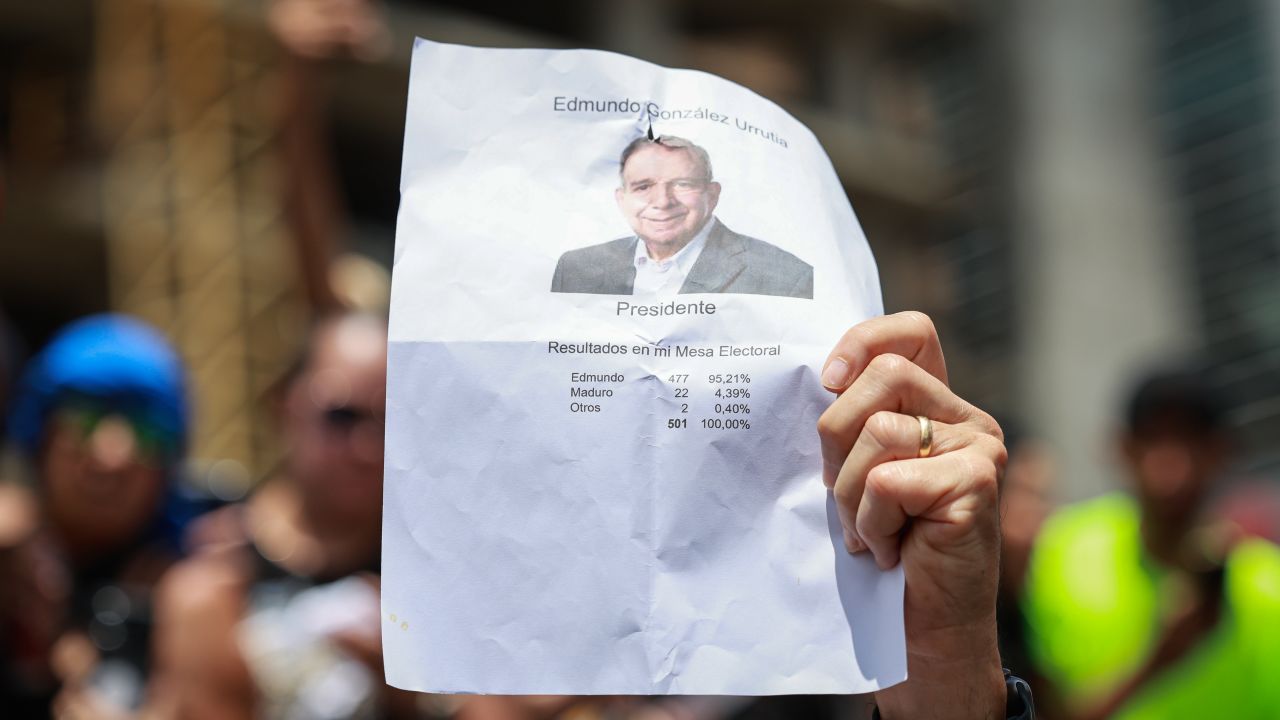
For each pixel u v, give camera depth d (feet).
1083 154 35.53
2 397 7.55
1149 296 33.55
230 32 31.37
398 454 3.50
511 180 3.65
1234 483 25.34
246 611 7.02
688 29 45.75
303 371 8.08
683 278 3.61
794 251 3.69
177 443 7.73
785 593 3.50
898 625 3.50
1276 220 31.40
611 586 3.46
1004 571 10.05
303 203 9.30
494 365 3.52
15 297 35.37
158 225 30.40
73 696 6.63
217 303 29.25
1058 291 35.68
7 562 6.39
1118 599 10.04
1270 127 32.24
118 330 7.77
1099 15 36.94
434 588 3.45
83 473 7.29
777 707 7.13
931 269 41.11
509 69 3.72
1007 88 39.83
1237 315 31.27
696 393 3.54
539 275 3.57
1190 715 9.55
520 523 3.47
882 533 3.54
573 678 3.42
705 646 3.45
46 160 33.91
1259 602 9.64
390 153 38.32
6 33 34.35
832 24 45.09
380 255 37.47
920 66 43.93
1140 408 10.07
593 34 42.39
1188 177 33.53
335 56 9.32
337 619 6.98
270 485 8.53
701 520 3.50
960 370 37.83
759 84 44.91
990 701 3.87
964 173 41.19
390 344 3.53
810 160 3.88
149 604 7.23
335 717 6.70
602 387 3.52
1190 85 33.99
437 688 3.41
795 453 3.56
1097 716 9.77
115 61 32.55
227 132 30.73
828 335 3.64
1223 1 33.45
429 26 38.14
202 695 6.69
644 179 3.68
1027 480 10.27
